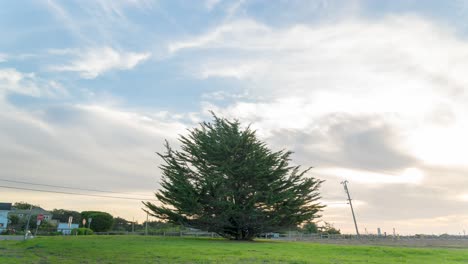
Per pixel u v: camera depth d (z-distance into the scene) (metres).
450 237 64.56
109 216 63.53
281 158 35.44
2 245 24.75
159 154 35.34
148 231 58.78
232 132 35.69
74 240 26.95
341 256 18.30
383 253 20.08
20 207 114.50
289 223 34.81
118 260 15.34
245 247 22.22
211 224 34.06
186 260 15.34
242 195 33.88
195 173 35.03
